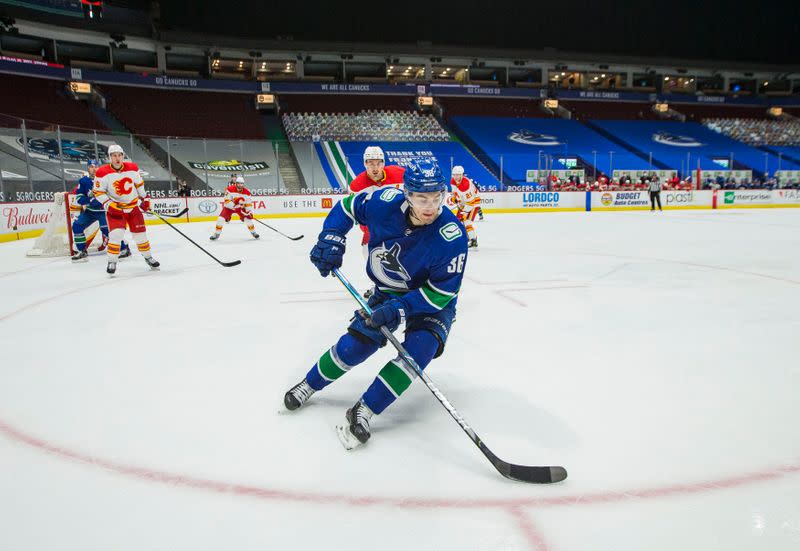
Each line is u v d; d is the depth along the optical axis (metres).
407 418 2.46
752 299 4.89
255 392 2.79
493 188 21.48
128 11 26.72
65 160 17.34
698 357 3.28
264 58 29.69
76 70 24.91
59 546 1.59
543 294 5.24
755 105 35.84
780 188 23.81
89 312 4.68
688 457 2.07
